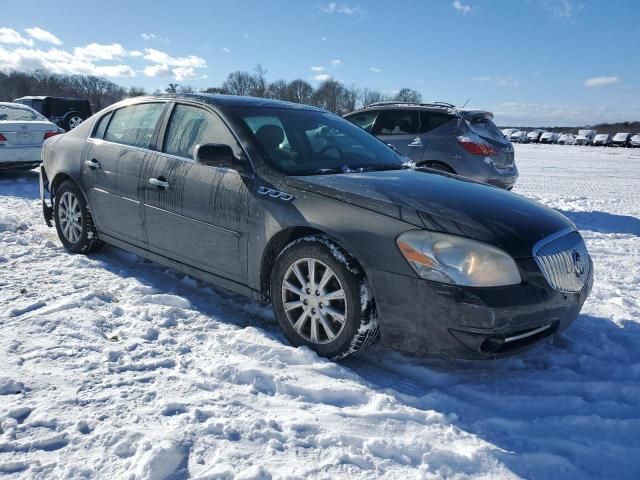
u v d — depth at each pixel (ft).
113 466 6.82
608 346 11.58
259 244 10.87
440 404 8.92
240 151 11.56
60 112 62.64
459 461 7.46
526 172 58.08
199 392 8.68
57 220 16.48
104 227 14.82
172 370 9.38
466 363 10.48
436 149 25.95
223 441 7.43
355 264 9.64
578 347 11.50
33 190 27.61
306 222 10.12
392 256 9.23
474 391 9.50
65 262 15.17
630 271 17.93
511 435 8.23
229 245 11.46
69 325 10.77
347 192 10.15
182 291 13.44
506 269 8.98
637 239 23.17
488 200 10.53
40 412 7.77
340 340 9.82
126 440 7.25
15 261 15.05
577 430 8.48
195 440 7.39
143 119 14.15
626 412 9.06
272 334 11.09
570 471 7.46
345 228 9.67
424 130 26.53
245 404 8.46
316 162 11.91
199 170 12.05
